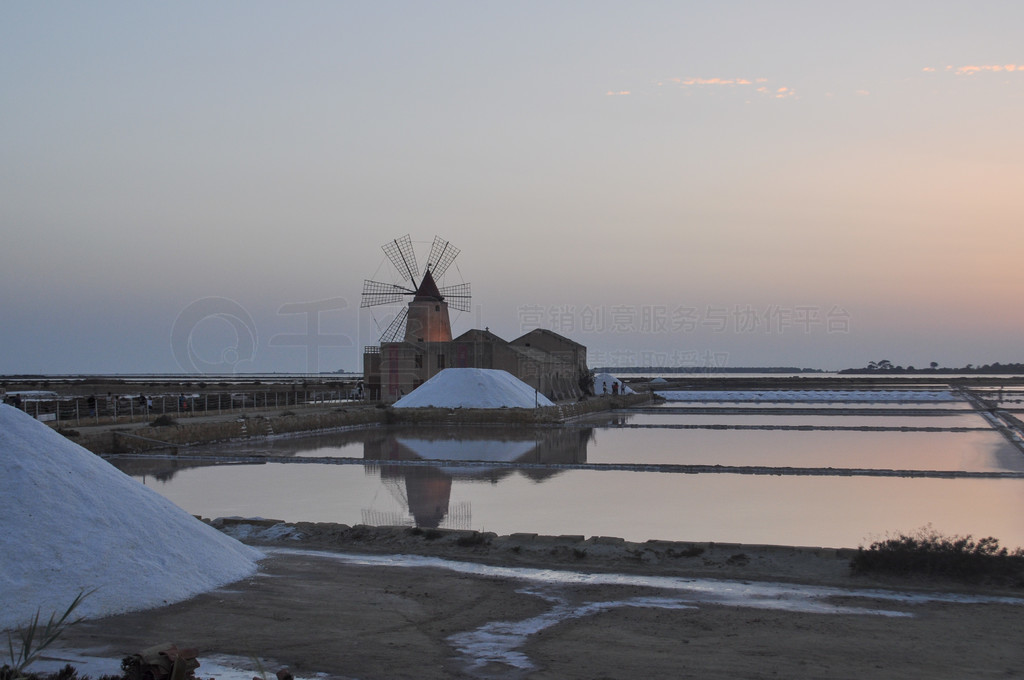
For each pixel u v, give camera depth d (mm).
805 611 9359
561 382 63781
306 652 7770
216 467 23484
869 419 44844
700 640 8273
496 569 11258
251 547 12336
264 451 27750
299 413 40250
